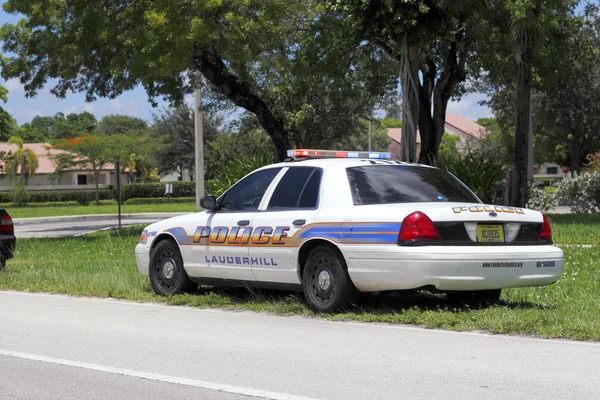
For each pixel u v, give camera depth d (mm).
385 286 7672
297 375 5832
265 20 21125
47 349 6984
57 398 5387
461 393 5219
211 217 9445
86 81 23906
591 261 12523
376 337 7152
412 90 18906
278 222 8617
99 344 7160
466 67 27250
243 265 8977
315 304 8281
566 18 24281
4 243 13023
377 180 8359
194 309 9133
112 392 5504
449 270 7398
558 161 54500
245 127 36062
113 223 33531
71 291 10703
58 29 22438
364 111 32656
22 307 9531
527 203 25812
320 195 8414
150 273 10141
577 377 5574
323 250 8188
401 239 7527
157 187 67875
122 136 69562
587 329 6902
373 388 5402
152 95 23719
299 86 25250
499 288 7742
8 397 5430
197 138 33125
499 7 20328
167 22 19656
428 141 24656
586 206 27141
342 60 24109
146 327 7977
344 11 19516
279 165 9133
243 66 21125
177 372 6027
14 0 22047
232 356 6539
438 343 6824
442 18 18812
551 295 9023
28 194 60656
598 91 35438
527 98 21688
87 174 79750
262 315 8562
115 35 20969
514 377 5613
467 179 22734
